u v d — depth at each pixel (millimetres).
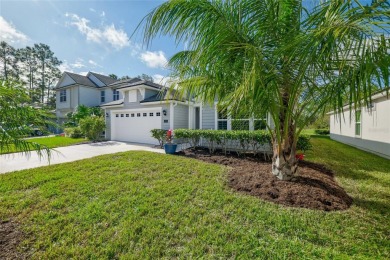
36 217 3094
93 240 2549
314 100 3545
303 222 2840
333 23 2123
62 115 22406
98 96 22219
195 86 3994
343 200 3564
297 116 3865
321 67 2510
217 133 8273
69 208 3389
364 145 10195
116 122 14688
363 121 10344
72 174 5234
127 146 11320
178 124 11828
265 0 2898
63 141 13750
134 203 3521
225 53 2916
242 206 3346
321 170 5703
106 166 6039
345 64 2316
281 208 3254
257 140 7273
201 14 2781
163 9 2666
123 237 2590
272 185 3963
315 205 3273
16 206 3447
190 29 2828
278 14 3004
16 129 2766
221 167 5965
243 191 4012
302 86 3379
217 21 2807
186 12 2734
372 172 5730
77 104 20609
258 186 4043
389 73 2000
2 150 2703
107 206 3412
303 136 6508
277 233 2635
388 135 7934
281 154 4113
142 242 2500
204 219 2971
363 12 1995
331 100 2949
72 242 2525
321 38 2178
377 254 2248
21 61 31219
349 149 10648
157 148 10555
